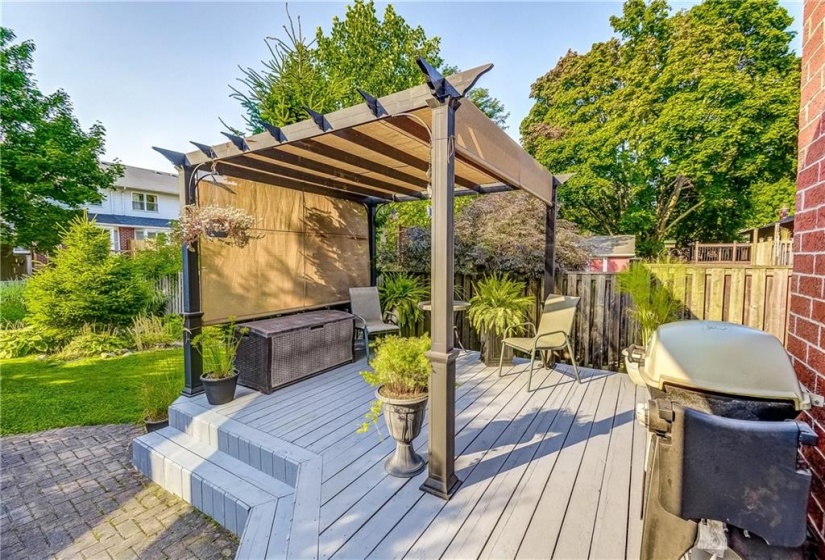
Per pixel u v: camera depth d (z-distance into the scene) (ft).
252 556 5.64
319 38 27.27
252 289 13.47
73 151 34.71
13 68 32.01
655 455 4.44
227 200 12.69
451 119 6.72
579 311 15.74
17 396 15.38
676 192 46.80
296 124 9.13
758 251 35.04
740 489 3.52
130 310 23.39
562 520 6.04
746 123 37.58
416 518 6.13
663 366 4.57
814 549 4.57
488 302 14.89
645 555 4.48
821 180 4.73
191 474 8.47
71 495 9.29
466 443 8.57
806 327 5.06
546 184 14.05
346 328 14.98
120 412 13.96
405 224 27.48
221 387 10.87
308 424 9.66
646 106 42.01
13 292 25.29
